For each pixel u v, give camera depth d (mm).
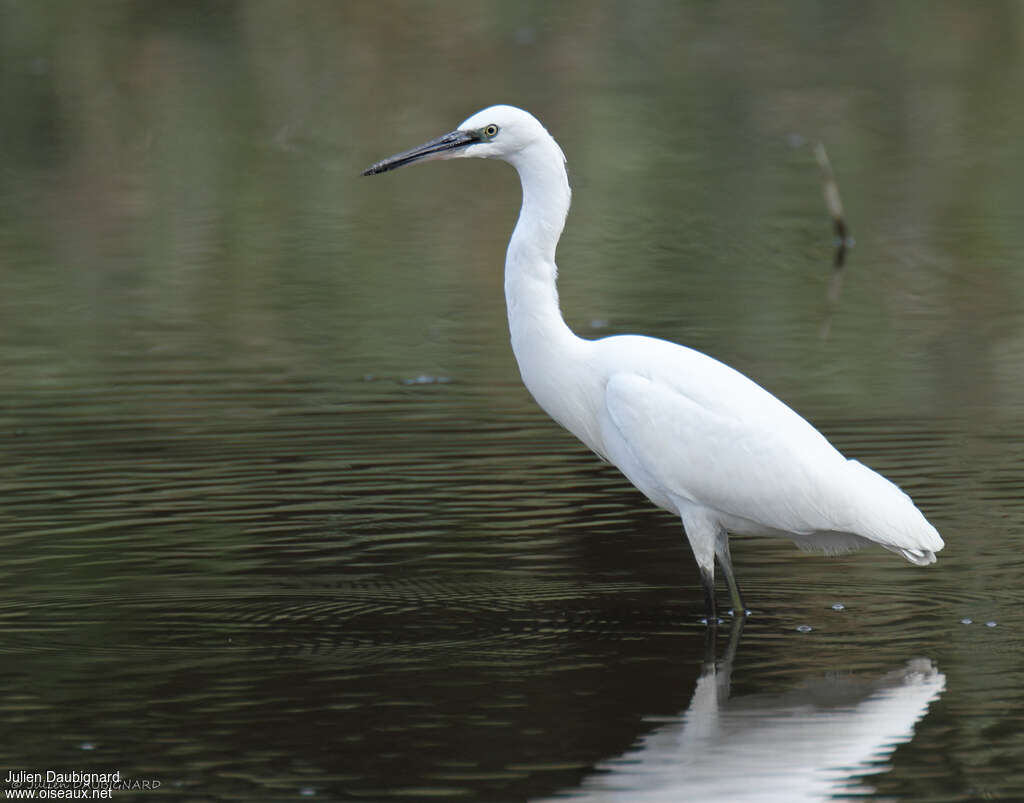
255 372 15219
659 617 9180
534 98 27750
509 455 12508
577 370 9641
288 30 31719
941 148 25234
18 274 19453
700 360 9414
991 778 6926
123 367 15414
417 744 7352
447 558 10211
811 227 21438
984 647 8539
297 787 6910
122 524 10844
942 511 10859
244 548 10391
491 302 18094
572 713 7727
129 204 22891
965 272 19094
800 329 16609
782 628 8961
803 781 6922
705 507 9234
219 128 26594
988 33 32125
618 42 31578
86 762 7199
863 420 13273
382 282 19016
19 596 9508
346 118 26984
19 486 11680
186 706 7852
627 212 22312
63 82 28797
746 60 30516
